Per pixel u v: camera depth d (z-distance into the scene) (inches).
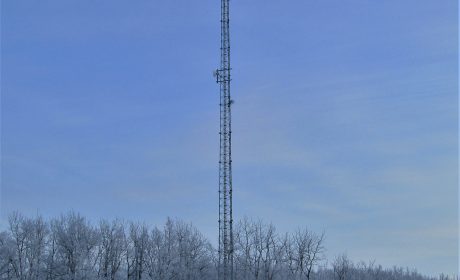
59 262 4340.6
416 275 7047.2
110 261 4475.9
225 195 3860.7
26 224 4421.8
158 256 4576.8
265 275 4677.7
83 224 4510.3
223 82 3961.6
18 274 4293.8
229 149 3887.8
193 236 4734.3
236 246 4704.7
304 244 4778.5
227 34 4013.3
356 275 5733.3
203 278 4554.6
